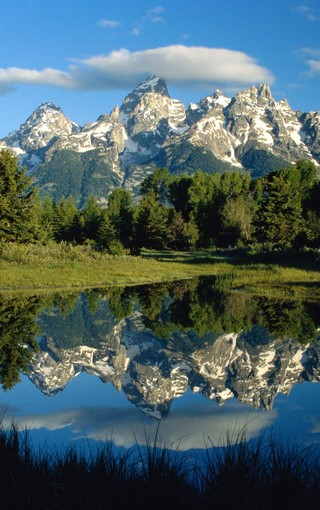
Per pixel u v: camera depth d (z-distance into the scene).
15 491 4.41
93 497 4.35
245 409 7.48
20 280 29.44
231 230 75.31
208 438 6.01
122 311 20.00
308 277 31.36
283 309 20.02
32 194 46.44
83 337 14.40
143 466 4.79
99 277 33.22
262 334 14.54
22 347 12.73
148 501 4.34
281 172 82.31
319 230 54.88
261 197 91.62
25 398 8.26
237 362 11.09
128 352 12.34
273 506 4.22
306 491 4.34
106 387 9.02
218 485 4.45
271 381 9.35
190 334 14.85
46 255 40.22
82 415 7.20
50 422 6.89
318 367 10.49
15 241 44.84
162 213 81.00
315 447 5.62
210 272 41.34
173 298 24.56
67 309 20.28
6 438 5.52
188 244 75.88
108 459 4.99
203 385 9.15
